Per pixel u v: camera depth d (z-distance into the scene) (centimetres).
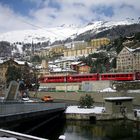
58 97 12938
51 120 6975
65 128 6438
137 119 7431
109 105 7756
